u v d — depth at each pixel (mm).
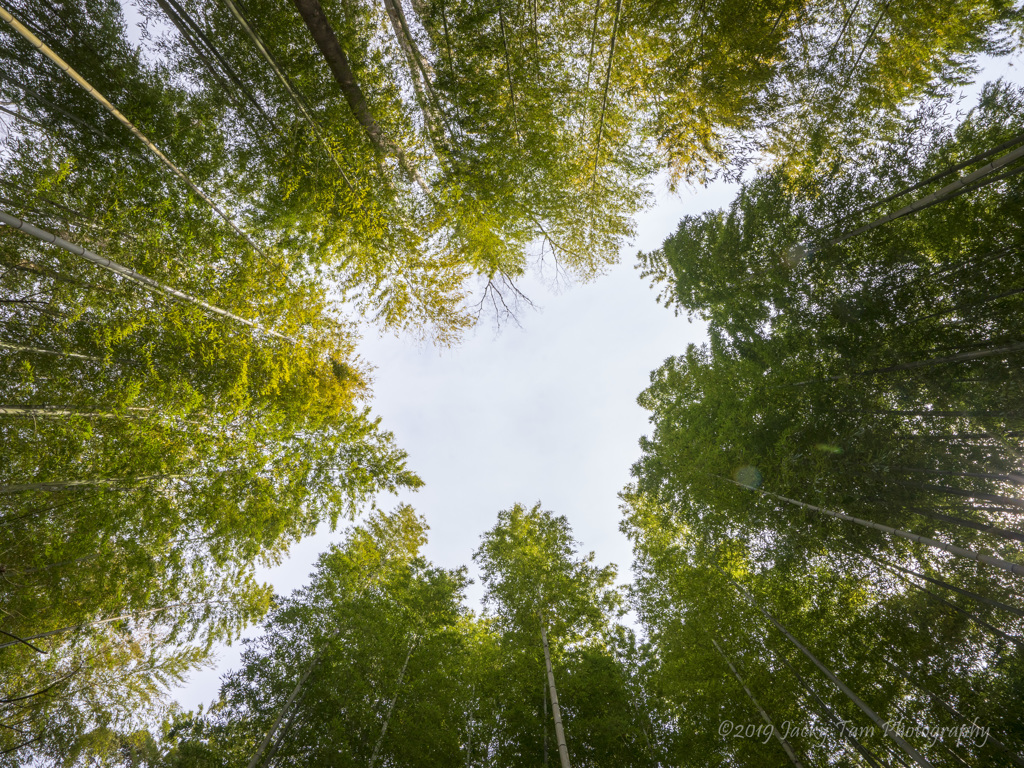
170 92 7340
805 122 7711
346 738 7875
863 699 7797
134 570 7348
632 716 9430
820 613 8844
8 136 6332
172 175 7152
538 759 8781
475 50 7707
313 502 8805
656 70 7727
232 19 7375
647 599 11875
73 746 7773
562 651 10539
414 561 12203
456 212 8766
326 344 8805
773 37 6840
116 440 6953
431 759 8117
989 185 7355
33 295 6531
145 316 6758
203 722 8305
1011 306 7352
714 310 11062
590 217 9750
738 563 10719
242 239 7500
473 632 12750
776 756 7836
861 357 8484
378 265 8578
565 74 8164
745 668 8656
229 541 7996
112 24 7023
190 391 7090
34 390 6738
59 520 6766
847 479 8711
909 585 8320
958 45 7367
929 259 8039
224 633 8953
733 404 10336
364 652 8844
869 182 7957
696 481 10539
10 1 6230
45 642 7199
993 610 7766
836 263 8703
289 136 7773
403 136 8438
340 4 7820
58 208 6262
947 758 7379
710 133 7762
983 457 8109
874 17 6984
